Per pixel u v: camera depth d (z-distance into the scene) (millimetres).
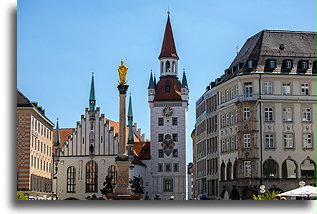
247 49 90812
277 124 80938
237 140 82750
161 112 143500
